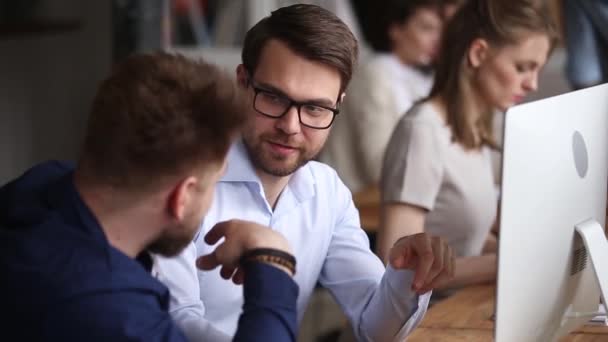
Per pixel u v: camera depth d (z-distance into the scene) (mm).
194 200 1412
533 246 1675
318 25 1886
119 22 4992
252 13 5617
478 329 2203
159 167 1354
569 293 1886
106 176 1373
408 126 2754
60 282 1336
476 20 2754
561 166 1740
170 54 1435
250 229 1564
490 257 2701
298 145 1935
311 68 1885
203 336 1745
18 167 5332
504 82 2760
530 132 1608
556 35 2787
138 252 1447
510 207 1588
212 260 1579
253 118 1932
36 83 5426
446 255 1859
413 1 4316
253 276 1509
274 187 2080
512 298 1658
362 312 2115
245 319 1466
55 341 1326
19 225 1418
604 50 4527
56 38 5492
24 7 5109
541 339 1835
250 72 1941
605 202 2023
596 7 4477
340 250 2219
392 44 4457
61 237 1370
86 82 5535
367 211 3863
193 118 1362
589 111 1876
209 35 5594
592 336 2148
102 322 1330
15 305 1340
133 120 1343
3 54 5121
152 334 1372
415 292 1940
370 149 4340
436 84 2830
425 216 2783
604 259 1854
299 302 2166
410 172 2713
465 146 2789
